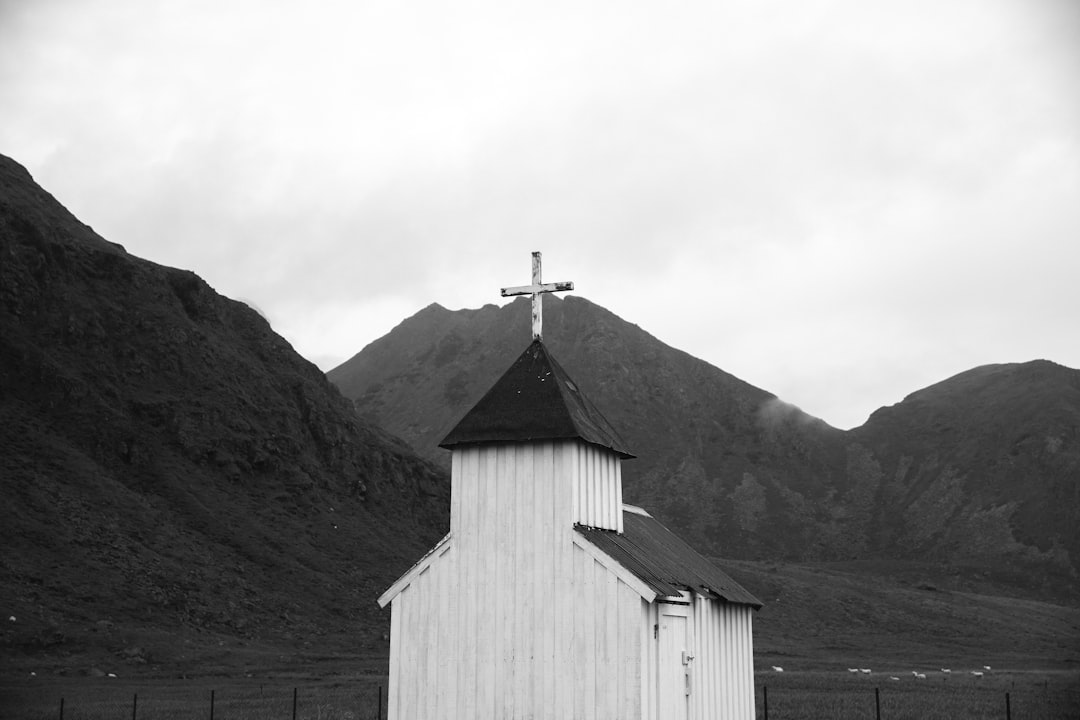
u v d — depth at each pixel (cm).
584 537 3014
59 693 6056
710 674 3547
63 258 14162
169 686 6650
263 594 10731
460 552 3152
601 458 3306
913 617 16288
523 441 3144
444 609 3136
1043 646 14250
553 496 3086
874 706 5441
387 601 3212
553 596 3020
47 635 8006
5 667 7162
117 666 7694
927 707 5422
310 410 15338
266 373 15650
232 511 12331
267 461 13600
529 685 2995
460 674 3075
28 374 12375
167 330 14375
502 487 3150
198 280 15988
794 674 8456
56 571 9256
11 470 10556
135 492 11706
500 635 3055
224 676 7562
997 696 6194
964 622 16250
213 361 14650
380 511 14638
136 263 15250
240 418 13988
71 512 10350
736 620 3962
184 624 9319
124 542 10306
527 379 3288
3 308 12975
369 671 8138
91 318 13688
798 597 16875
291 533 12469
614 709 2892
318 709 4956
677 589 3241
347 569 12206
